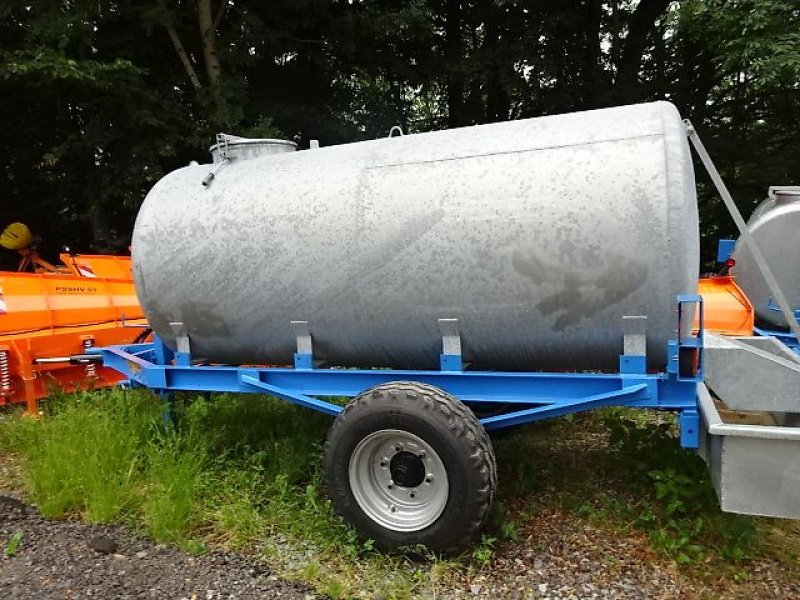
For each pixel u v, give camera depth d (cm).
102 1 1029
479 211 346
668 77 1310
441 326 363
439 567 329
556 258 333
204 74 1218
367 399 344
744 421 409
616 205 323
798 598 309
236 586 327
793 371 348
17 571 344
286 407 528
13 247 1097
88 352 529
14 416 561
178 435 466
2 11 1022
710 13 990
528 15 1318
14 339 562
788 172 1216
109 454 437
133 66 1012
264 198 400
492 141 363
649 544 353
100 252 1245
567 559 343
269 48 1215
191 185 436
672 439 422
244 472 429
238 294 404
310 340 398
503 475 432
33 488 429
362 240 369
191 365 446
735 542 346
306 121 1261
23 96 1149
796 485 291
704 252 1304
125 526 391
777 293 356
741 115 1287
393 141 400
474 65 1273
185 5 1205
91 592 324
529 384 356
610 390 342
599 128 343
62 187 1305
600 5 1345
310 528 370
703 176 1274
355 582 328
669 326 329
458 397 368
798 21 959
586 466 452
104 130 1097
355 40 1257
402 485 347
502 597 313
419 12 1184
